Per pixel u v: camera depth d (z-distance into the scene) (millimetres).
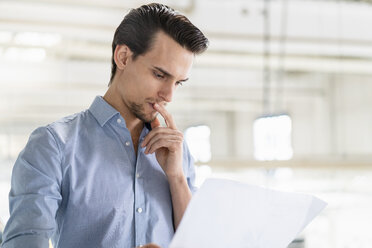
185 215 831
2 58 5852
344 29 4719
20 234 882
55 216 1009
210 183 868
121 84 1056
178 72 1011
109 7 3643
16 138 9242
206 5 4223
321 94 7473
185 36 998
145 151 1064
